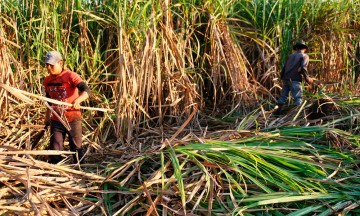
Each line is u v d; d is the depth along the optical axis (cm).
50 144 448
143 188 366
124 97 525
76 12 604
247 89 657
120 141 520
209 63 657
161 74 583
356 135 495
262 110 570
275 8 748
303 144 458
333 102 585
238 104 637
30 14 595
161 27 566
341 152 461
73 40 603
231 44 654
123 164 415
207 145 418
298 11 757
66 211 340
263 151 418
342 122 561
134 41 575
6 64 518
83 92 428
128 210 354
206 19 671
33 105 543
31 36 582
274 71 702
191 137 462
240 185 376
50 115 448
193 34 674
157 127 568
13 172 353
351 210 360
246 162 398
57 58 434
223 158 400
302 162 404
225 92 674
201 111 627
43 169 376
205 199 357
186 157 408
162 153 409
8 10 589
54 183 359
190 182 379
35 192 344
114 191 371
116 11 601
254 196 359
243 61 680
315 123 569
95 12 612
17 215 326
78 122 451
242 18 735
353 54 811
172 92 584
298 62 640
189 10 644
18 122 517
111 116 543
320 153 459
